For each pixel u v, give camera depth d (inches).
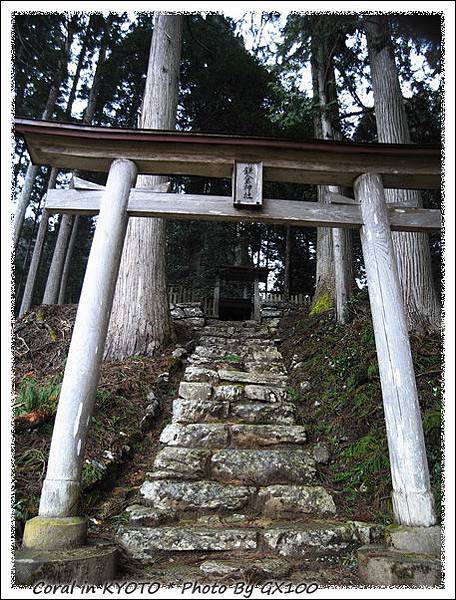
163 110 231.3
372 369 170.4
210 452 139.9
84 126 122.0
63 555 82.1
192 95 469.7
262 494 124.0
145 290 215.9
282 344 273.4
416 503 94.0
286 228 544.7
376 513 118.9
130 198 125.7
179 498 121.0
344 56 278.7
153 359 202.1
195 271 525.7
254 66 438.3
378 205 126.2
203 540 104.1
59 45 340.5
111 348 202.5
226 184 516.7
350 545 105.0
